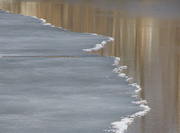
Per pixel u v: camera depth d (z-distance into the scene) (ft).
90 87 67.51
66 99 61.11
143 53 95.61
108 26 142.00
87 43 109.70
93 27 140.87
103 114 54.95
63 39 116.16
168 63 84.99
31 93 63.98
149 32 127.24
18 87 67.21
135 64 84.38
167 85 68.69
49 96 62.49
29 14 182.39
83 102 59.77
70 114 54.85
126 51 98.43
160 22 150.30
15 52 96.43
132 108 57.41
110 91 65.36
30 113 55.11
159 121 52.75
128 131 49.73
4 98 61.31
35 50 99.14
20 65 82.79
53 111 55.88
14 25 143.74
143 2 237.25
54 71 78.02
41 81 71.00
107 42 111.86
